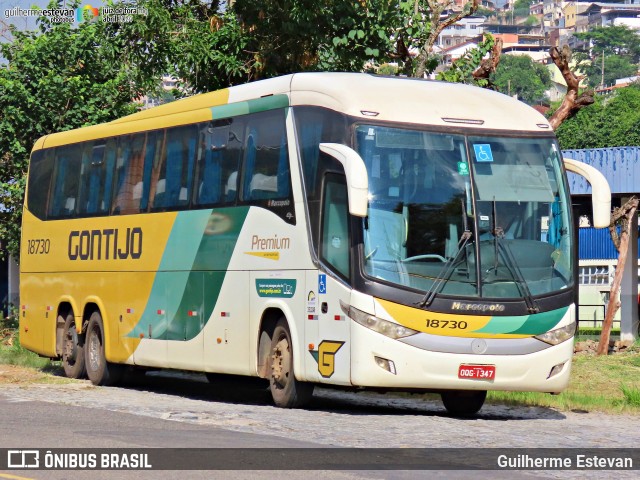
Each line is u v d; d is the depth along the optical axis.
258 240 19.38
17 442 13.83
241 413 17.59
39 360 30.36
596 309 69.00
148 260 22.75
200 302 20.98
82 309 25.23
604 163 42.91
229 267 20.14
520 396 22.11
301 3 28.69
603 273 69.25
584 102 29.05
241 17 29.98
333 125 17.72
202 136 21.41
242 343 19.72
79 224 25.59
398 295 16.94
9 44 39.69
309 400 18.94
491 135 18.08
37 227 27.62
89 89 38.94
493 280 17.42
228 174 20.44
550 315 17.72
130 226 23.52
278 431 15.20
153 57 32.88
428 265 17.17
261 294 19.20
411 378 16.95
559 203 18.27
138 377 27.88
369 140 17.36
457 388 17.22
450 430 15.91
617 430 17.03
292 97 18.83
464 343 17.17
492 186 17.77
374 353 16.88
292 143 18.62
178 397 21.59
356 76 18.78
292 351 18.44
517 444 14.62
